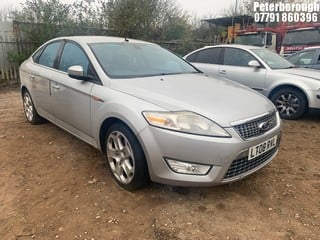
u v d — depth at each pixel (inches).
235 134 108.9
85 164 151.0
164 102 115.4
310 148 176.7
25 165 151.4
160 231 103.9
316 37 454.0
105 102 128.0
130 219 110.0
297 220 110.3
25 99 211.5
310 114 251.8
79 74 138.6
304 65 303.9
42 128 201.6
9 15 414.3
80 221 109.5
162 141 108.4
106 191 127.1
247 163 115.1
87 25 455.8
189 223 107.7
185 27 663.8
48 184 133.9
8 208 117.5
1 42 386.6
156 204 117.9
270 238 101.2
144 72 150.1
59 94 160.9
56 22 414.9
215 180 108.3
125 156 123.7
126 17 501.0
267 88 243.4
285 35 478.9
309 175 142.8
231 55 269.7
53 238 101.7
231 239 100.5
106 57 148.8
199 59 288.7
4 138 185.0
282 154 166.4
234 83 153.4
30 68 195.8
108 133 130.0
